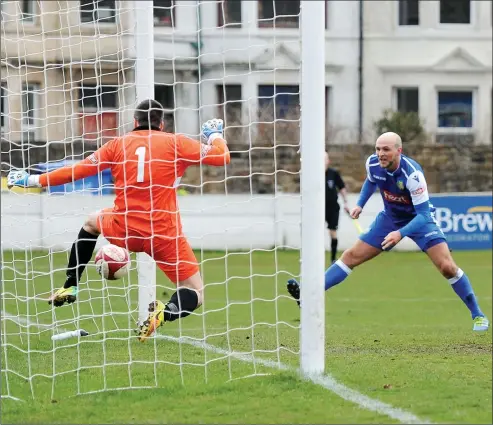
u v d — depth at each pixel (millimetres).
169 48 67375
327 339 23766
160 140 18828
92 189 20719
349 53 79875
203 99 68125
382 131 73688
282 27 68000
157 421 14156
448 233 57562
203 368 18453
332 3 79500
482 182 70438
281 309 32719
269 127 67562
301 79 16703
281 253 55688
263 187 67188
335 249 47406
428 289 40500
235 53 67688
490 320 30281
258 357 19812
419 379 16688
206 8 67750
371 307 34250
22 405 15656
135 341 22594
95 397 16047
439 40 81500
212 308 32938
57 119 51062
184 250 19125
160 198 18859
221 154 18812
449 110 82875
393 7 80188
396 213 21484
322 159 16688
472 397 15203
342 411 14445
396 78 80812
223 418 14258
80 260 20156
